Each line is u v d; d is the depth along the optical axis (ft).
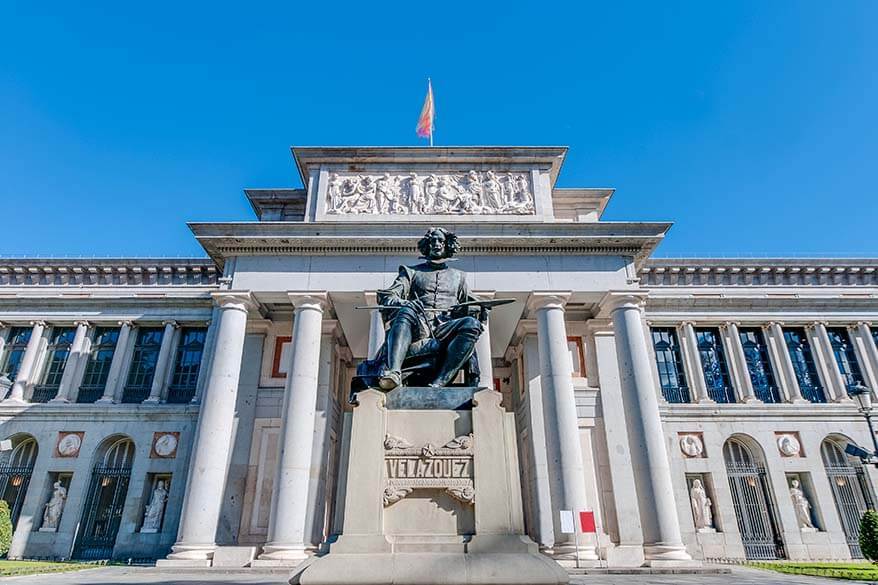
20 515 91.35
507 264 80.59
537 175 90.33
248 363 89.15
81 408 98.48
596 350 89.92
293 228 81.35
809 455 96.48
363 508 16.56
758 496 95.25
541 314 78.02
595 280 79.97
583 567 62.80
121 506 93.50
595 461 83.20
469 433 17.97
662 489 67.97
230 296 77.97
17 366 105.81
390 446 17.53
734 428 97.86
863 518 71.00
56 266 109.40
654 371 102.63
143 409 97.91
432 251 24.21
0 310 108.06
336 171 90.94
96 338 107.65
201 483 68.18
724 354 105.50
